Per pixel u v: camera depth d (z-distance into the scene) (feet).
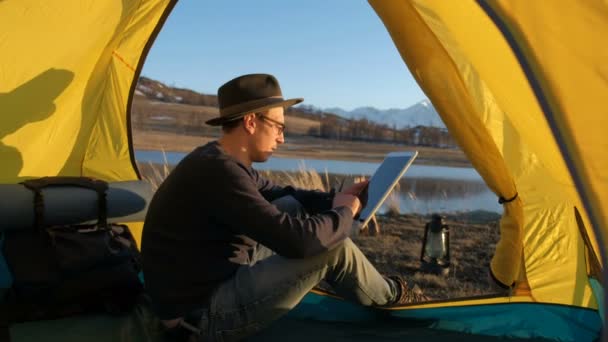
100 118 12.34
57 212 9.25
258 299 7.42
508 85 7.48
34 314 8.71
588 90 5.46
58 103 10.84
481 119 9.47
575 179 5.57
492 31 6.77
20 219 8.91
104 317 9.01
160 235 7.33
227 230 7.43
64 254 9.00
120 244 9.88
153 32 12.21
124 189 10.47
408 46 9.00
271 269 7.51
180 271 7.25
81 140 12.04
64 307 8.95
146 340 8.09
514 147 10.12
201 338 7.32
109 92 12.24
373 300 8.85
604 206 5.38
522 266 10.03
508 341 9.23
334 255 7.84
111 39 11.34
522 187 10.21
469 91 9.98
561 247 10.02
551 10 5.60
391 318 9.95
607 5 5.32
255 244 8.00
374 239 21.38
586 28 5.43
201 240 7.24
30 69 10.23
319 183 28.27
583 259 9.74
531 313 9.84
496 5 5.96
